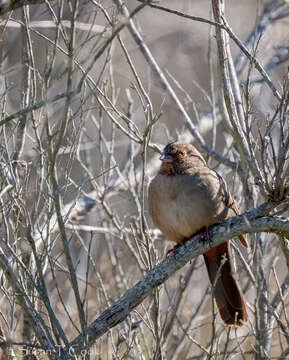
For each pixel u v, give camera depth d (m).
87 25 12.91
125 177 14.62
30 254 10.12
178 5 21.78
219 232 9.73
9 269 8.71
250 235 11.76
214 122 12.93
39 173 10.69
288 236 9.48
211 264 10.87
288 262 10.14
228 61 11.51
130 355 10.54
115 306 9.40
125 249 15.05
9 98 13.37
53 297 13.93
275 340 14.50
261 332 10.02
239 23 22.42
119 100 18.95
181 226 10.77
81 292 14.30
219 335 11.02
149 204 11.17
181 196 10.63
